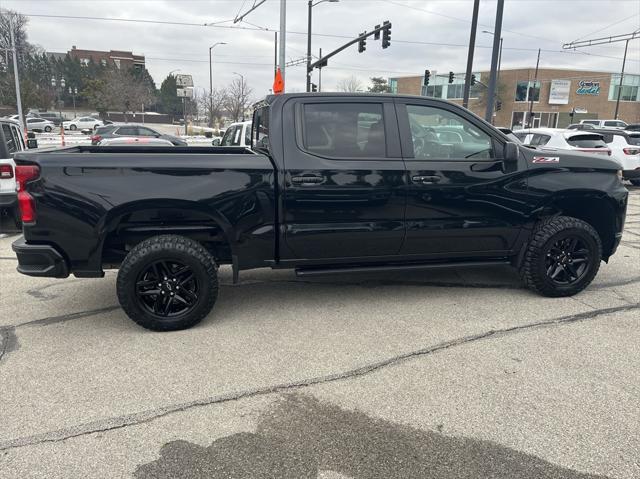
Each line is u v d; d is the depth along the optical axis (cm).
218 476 242
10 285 531
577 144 1168
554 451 259
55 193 375
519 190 454
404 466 249
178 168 388
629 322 427
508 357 362
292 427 280
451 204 441
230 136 1158
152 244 392
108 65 8856
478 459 253
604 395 311
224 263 444
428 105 440
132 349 376
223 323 428
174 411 295
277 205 413
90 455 256
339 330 412
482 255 470
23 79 6375
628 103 6209
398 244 442
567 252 477
